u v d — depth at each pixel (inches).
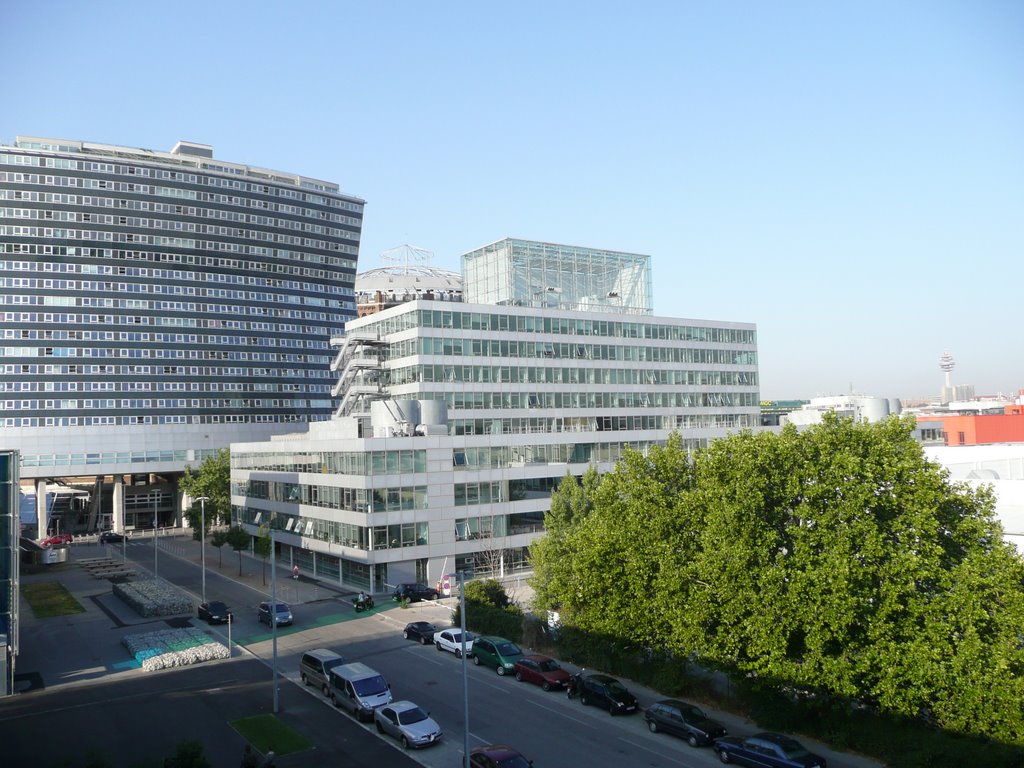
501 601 2244.1
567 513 2507.4
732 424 4709.6
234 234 6427.2
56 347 5556.1
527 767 1193.4
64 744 1397.6
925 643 1202.0
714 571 1386.6
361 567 2950.3
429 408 3282.5
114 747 1380.4
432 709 1556.3
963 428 4977.9
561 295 4306.1
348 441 3021.7
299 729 1459.2
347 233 7096.5
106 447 5536.4
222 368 6171.3
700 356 4611.2
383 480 2930.6
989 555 1248.2
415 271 7377.0
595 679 1596.9
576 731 1430.9
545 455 3705.7
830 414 1502.2
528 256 4224.9
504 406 3774.6
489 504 3287.4
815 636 1245.7
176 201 6176.2
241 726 1480.1
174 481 5979.3
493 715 1521.9
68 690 1737.2
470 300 4389.8
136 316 5880.9
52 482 5728.3
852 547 1309.1
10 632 1739.7
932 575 1227.9
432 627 2150.6
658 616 1534.2
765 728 1421.0
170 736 1430.9
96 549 4404.5
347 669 1615.4
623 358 4249.5
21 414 5374.0
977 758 1099.3
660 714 1421.0
